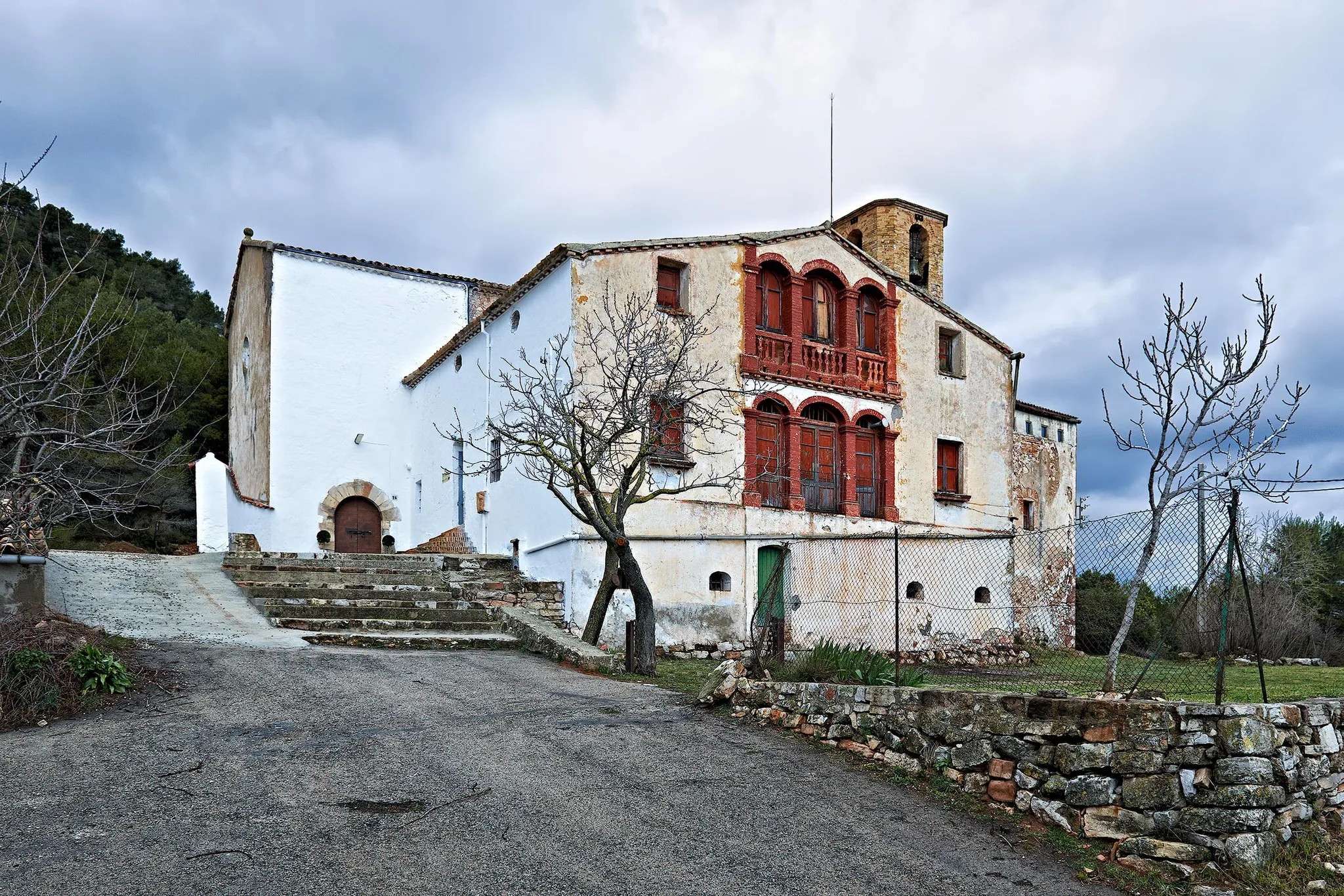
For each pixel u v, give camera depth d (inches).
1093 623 1003.9
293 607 604.7
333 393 986.7
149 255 1668.3
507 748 338.3
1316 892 243.4
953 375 925.2
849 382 842.2
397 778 300.4
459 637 572.4
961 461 919.0
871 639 807.1
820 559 792.3
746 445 774.5
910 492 869.2
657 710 410.0
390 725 364.5
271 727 354.0
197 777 295.4
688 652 717.9
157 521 1036.5
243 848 242.1
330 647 528.4
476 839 253.9
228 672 441.4
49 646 387.5
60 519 410.0
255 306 1015.0
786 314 820.0
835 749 353.7
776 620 451.8
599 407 690.8
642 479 622.5
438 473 940.0
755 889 232.8
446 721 374.3
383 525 994.1
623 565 550.3
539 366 738.8
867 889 236.2
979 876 247.9
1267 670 602.9
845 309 851.4
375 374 1009.5
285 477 954.1
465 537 871.7
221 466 903.1
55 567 656.4
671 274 768.9
